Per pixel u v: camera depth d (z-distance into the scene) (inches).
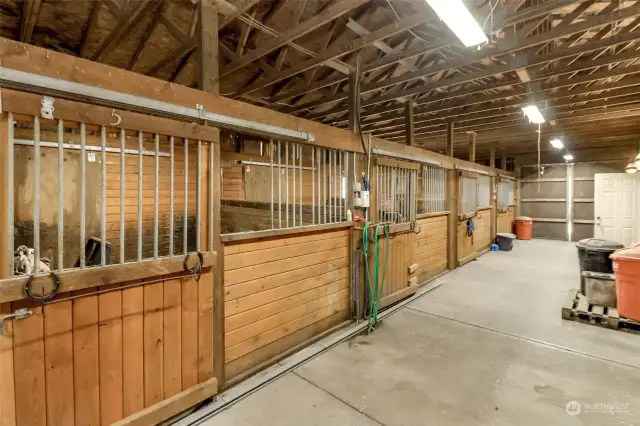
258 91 179.0
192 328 78.4
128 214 158.1
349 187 129.9
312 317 114.4
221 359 85.5
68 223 137.9
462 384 88.5
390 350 108.2
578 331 122.0
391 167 152.9
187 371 77.6
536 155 400.8
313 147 113.9
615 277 128.9
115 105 62.8
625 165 348.5
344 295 128.3
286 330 104.8
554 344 111.4
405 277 163.2
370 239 136.4
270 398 83.1
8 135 51.6
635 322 120.0
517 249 314.0
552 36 110.7
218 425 73.5
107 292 64.4
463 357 103.2
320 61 128.5
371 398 82.7
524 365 98.0
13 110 51.4
